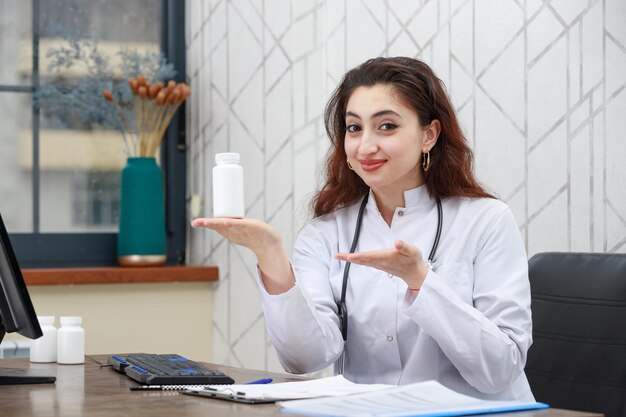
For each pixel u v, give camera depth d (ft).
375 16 8.98
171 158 12.24
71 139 11.85
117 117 11.60
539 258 6.72
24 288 5.38
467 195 6.02
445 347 5.21
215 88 11.73
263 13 10.73
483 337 5.16
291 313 5.46
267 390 4.72
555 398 6.37
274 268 5.35
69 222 11.84
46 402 4.63
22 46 11.59
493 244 5.79
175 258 12.28
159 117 11.47
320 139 9.69
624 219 6.70
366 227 6.17
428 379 5.68
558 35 7.22
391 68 5.78
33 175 11.66
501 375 5.26
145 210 11.40
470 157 6.09
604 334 6.18
